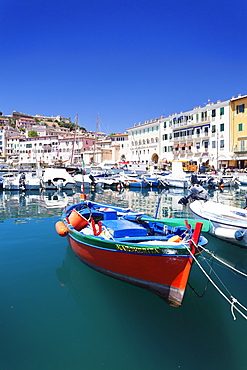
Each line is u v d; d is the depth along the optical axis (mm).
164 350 4547
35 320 5277
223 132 50344
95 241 6609
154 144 67500
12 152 101188
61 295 6184
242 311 5625
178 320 5309
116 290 6414
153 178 35875
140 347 4609
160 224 8125
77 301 5945
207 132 53406
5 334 4875
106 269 6711
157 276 5742
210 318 5375
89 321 5262
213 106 52031
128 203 20859
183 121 58875
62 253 8820
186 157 57938
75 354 4438
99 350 4523
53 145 93688
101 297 6117
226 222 9633
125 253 6012
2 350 4492
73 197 24109
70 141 89562
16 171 52969
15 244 9727
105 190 31703
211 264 8117
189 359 4352
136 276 6098
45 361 4285
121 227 7293
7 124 133125
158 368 4184
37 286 6594
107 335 4887
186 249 5281
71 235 7812
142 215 8961
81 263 7906
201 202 11906
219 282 6902
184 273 5371
